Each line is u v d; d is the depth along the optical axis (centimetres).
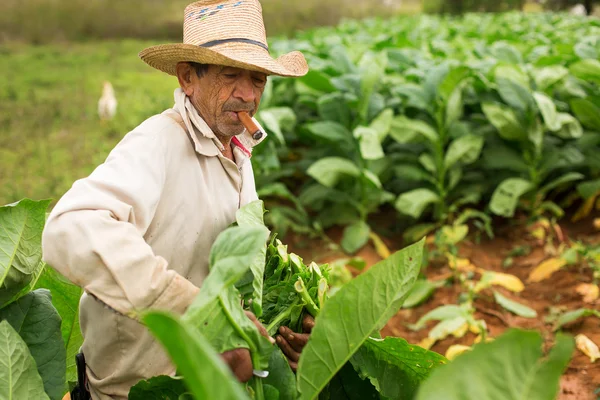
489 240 589
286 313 206
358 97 590
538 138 573
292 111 614
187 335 116
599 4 2931
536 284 504
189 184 206
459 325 428
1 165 902
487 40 1020
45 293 228
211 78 205
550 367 131
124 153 195
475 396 130
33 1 2331
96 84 1502
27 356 197
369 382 214
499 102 615
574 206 632
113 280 174
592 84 638
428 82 595
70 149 986
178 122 209
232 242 166
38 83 1512
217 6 212
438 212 602
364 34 1053
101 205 180
